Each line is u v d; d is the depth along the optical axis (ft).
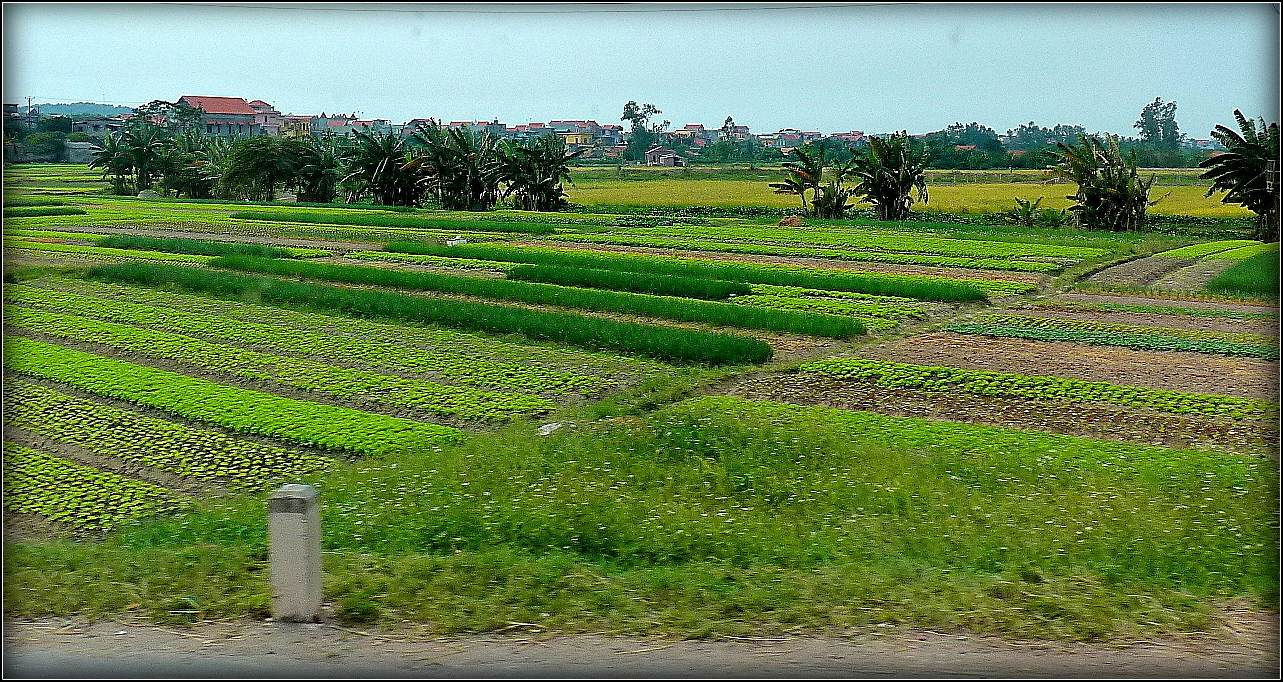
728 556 27.43
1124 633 21.67
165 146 249.96
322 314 69.26
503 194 212.43
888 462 35.78
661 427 40.88
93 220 151.02
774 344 61.98
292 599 22.47
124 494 35.12
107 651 20.98
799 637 21.62
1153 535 28.07
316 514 22.62
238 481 36.86
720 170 325.01
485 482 34.06
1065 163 169.07
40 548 28.86
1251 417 43.91
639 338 58.13
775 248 116.67
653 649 21.06
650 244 121.08
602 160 406.82
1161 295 84.17
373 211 184.44
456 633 21.88
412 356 56.75
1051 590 24.11
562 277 86.07
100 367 53.01
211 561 26.55
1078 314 74.18
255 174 219.41
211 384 50.11
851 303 78.13
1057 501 31.65
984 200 211.00
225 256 96.02
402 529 29.50
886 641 21.39
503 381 51.88
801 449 37.37
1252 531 28.35
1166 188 239.71
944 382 50.90
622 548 27.94
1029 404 46.70
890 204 177.06
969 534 28.68
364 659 20.54
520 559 26.76
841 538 28.58
